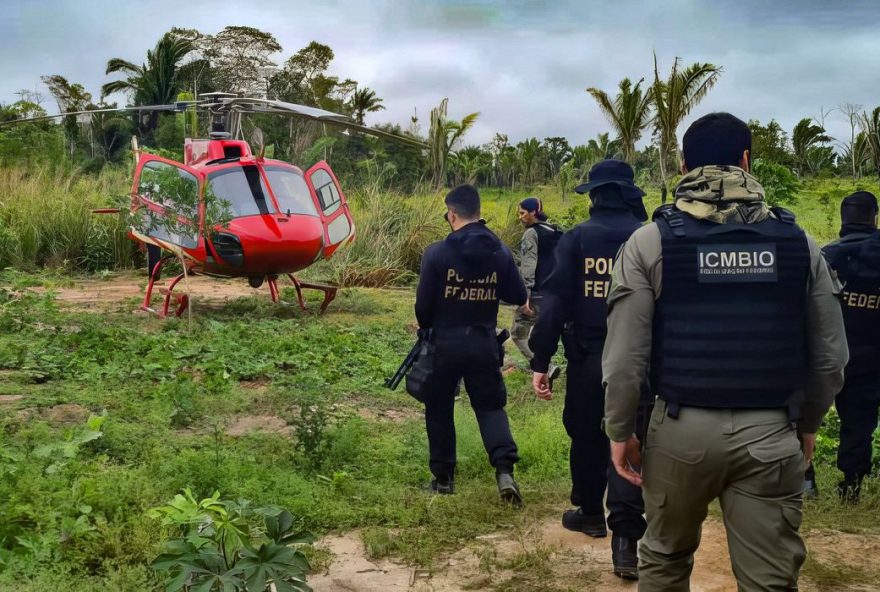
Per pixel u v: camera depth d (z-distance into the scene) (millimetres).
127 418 6816
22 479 4621
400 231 18531
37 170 22297
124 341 9664
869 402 5457
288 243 11883
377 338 11125
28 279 15977
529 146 51531
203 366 8750
